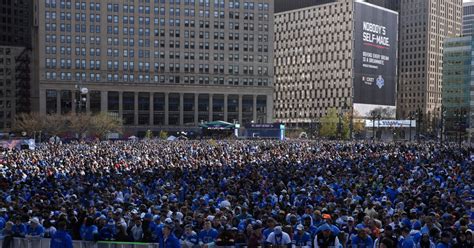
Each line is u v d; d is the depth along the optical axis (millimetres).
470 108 187625
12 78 180625
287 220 17953
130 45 169125
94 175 33625
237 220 18172
